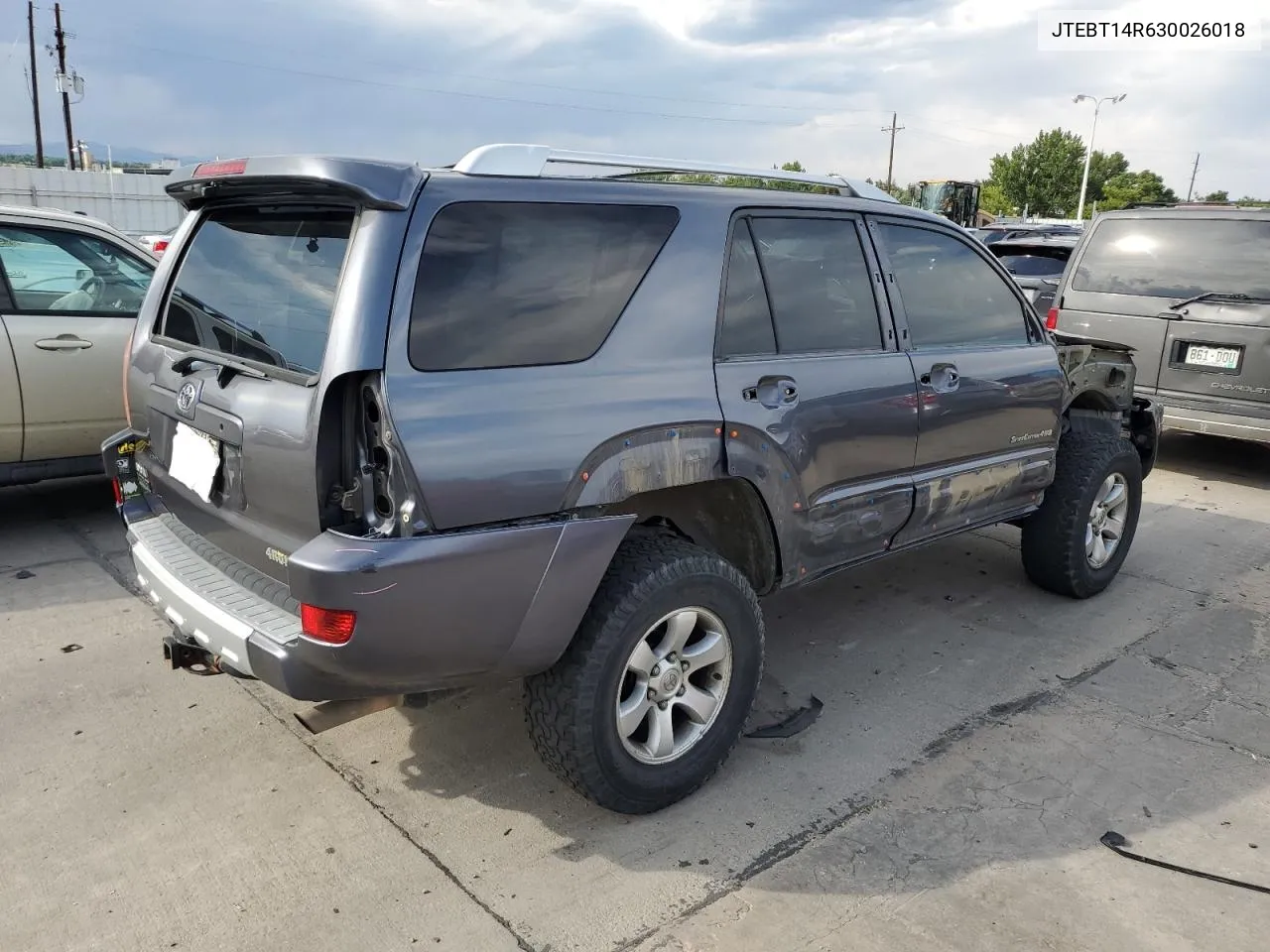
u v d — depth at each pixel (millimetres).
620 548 2791
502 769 3123
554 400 2518
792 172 3369
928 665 3971
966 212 30609
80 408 5121
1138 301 7160
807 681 3811
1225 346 6707
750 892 2562
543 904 2502
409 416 2281
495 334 2461
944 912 2502
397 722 3396
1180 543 5711
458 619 2379
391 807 2906
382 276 2305
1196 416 6898
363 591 2236
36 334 4945
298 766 3111
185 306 3066
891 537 3656
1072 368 4512
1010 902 2545
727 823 2865
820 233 3350
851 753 3275
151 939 2354
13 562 4793
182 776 3033
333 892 2535
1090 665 4000
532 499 2455
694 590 2775
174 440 2998
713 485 3025
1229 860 2746
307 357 2418
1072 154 77062
